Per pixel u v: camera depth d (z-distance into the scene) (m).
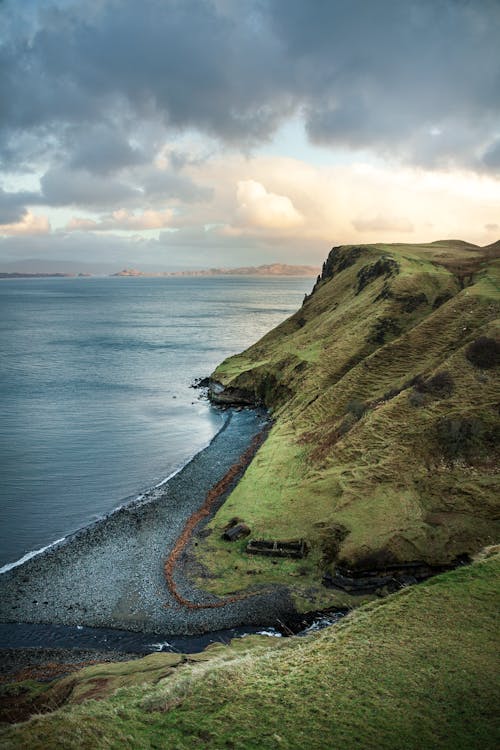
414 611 21.48
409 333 72.50
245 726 15.69
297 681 17.94
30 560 42.56
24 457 67.06
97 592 38.03
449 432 47.81
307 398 76.12
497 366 54.62
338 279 139.62
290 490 50.12
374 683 17.30
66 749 14.79
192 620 34.62
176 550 43.53
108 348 166.00
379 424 52.75
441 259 122.75
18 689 26.05
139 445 73.00
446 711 15.64
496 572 23.73
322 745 14.62
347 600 35.88
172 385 113.38
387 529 40.16
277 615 34.72
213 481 59.31
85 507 52.78
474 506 41.97
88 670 26.34
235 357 119.38
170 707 17.06
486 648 18.56
